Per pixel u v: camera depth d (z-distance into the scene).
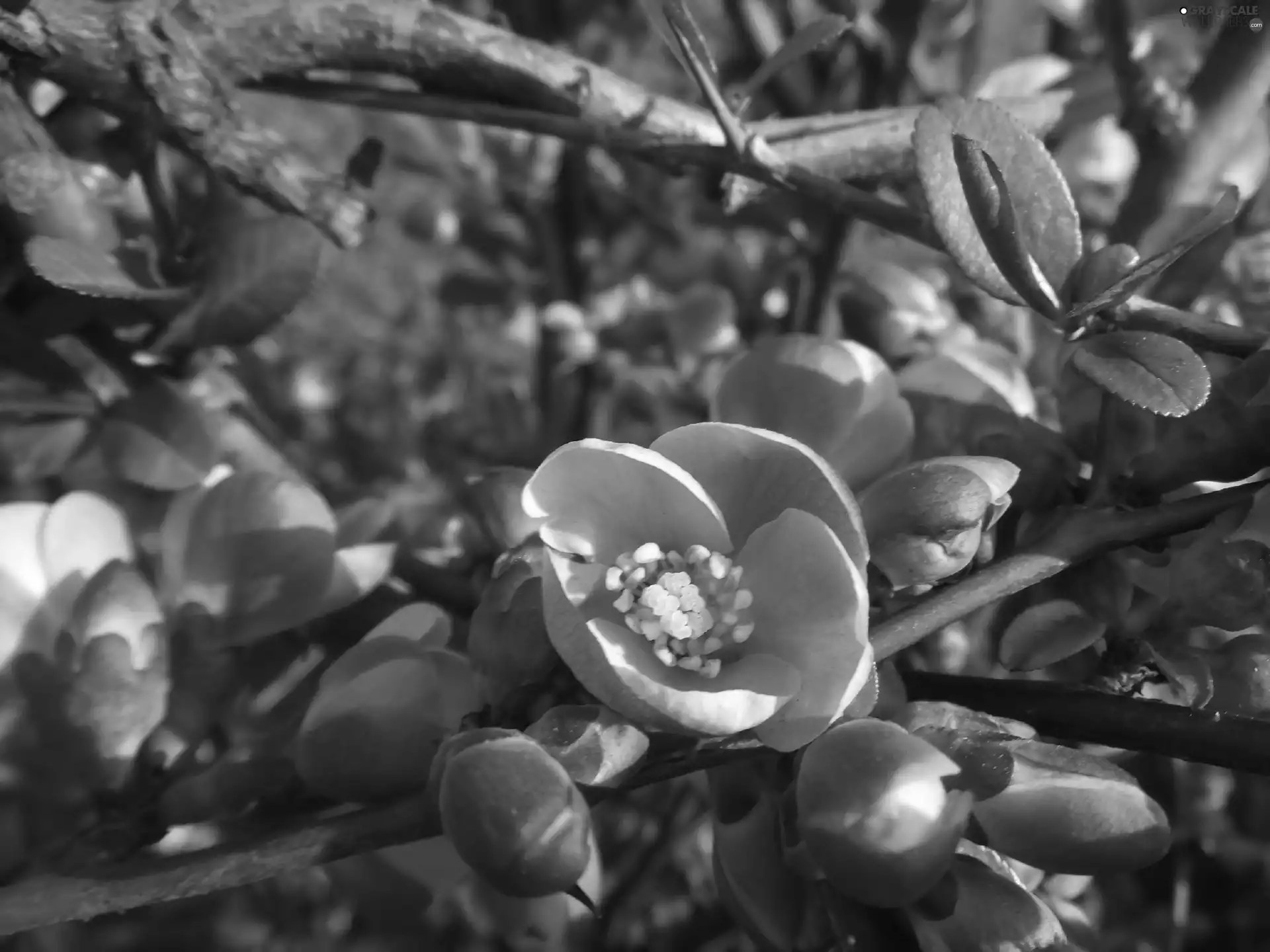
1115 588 0.15
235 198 0.17
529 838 0.11
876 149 0.20
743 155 0.18
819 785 0.12
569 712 0.12
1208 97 0.22
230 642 0.15
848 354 0.16
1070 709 0.14
